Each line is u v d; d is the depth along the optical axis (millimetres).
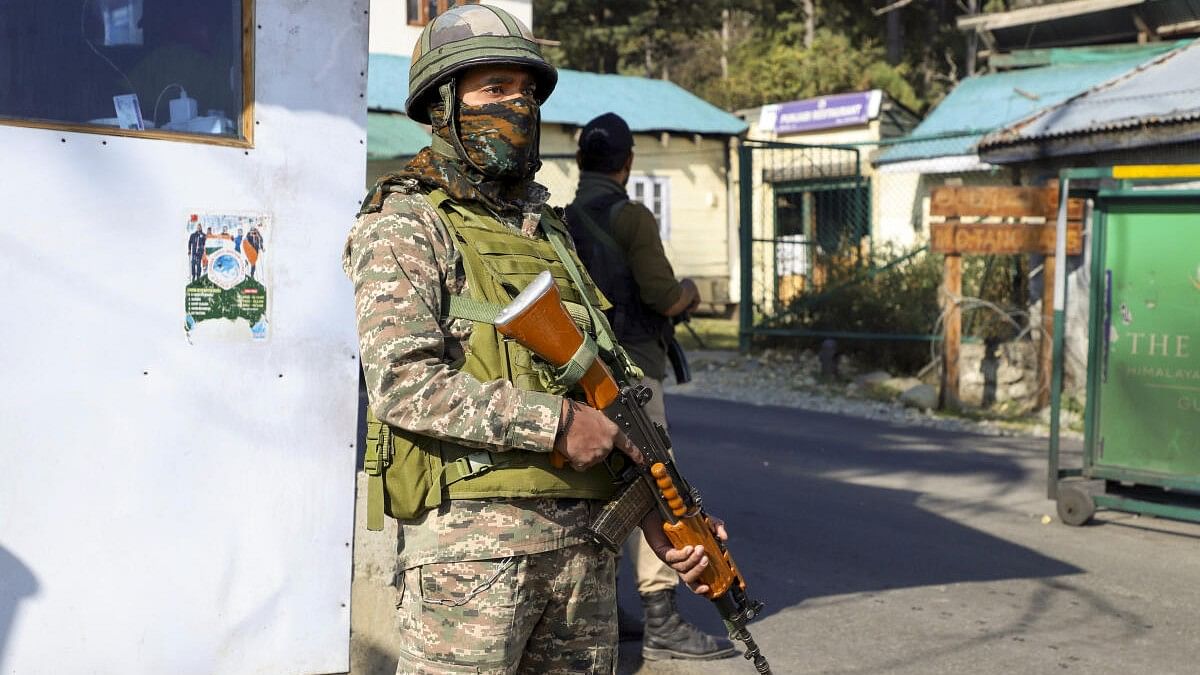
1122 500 6559
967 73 33281
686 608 5164
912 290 13773
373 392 2084
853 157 19734
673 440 9719
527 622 2178
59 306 2877
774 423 10711
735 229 22688
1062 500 6785
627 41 31938
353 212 3213
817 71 29391
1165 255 6371
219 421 3068
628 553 4457
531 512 2158
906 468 8531
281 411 3145
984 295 12492
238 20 3102
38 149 2850
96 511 2934
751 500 7359
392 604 3721
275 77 3123
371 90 14859
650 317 4270
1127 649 4613
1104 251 6582
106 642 2959
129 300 2955
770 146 15383
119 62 2996
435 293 2150
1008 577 5652
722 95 31219
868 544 6270
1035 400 11266
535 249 2309
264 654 3148
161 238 2988
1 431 2826
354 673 3695
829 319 14344
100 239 2918
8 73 2871
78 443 2908
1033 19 16391
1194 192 6227
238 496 3098
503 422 2059
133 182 2955
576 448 2111
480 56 2211
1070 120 11555
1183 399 6363
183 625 3047
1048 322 11250
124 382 2955
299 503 3174
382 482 2197
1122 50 16047
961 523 6789
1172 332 6367
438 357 2127
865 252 15688
